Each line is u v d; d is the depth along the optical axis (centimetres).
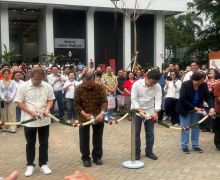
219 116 771
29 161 634
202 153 772
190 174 625
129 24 3206
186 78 1072
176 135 966
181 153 771
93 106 664
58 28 3072
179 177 608
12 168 675
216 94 773
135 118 693
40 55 2964
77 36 3131
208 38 3541
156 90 700
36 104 611
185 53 3809
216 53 1440
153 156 723
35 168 666
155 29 3362
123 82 1320
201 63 3534
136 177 611
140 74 1316
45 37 3006
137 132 710
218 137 802
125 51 3216
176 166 674
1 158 748
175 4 3250
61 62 3069
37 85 611
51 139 930
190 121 769
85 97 661
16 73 1116
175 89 1130
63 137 955
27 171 627
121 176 617
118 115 1330
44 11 3005
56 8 3020
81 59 3148
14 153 790
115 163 699
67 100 1258
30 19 3647
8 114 1045
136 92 690
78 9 3075
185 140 774
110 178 607
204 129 1026
